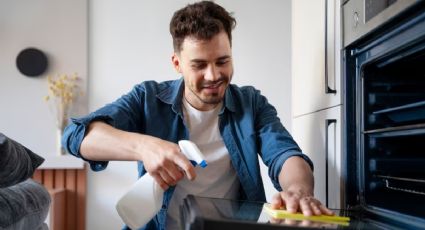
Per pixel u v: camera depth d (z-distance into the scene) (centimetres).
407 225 78
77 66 258
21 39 258
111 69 261
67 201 251
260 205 82
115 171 257
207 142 129
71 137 114
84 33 259
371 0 89
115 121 121
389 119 100
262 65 264
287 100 264
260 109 136
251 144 126
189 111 128
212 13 114
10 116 257
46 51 258
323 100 123
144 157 100
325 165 120
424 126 77
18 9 258
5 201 90
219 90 115
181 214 80
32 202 102
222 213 63
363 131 100
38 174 249
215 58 110
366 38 95
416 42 79
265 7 265
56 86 256
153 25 263
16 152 84
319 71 127
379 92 101
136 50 262
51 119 258
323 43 123
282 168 108
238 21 264
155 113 128
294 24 162
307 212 71
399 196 98
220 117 129
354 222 72
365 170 100
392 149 100
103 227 255
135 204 100
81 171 251
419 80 102
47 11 259
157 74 262
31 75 256
